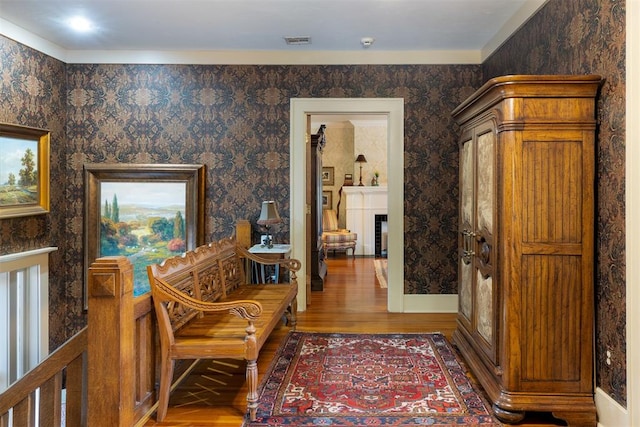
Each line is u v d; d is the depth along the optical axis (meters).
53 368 2.01
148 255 4.62
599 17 2.41
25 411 1.88
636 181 2.07
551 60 3.02
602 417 2.33
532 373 2.41
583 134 2.39
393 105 4.58
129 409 2.20
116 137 4.63
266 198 4.66
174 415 2.51
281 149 4.63
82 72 4.59
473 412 2.51
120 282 2.11
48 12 3.56
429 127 4.59
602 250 2.36
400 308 4.64
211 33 4.05
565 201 2.40
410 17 3.67
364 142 9.29
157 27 3.89
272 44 4.36
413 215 4.62
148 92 4.61
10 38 3.77
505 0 3.36
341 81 4.58
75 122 4.61
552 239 2.40
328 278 6.58
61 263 4.54
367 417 2.44
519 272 2.41
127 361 2.17
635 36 2.07
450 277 4.63
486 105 2.68
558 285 2.40
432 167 4.60
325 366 3.17
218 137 4.64
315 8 3.49
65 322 4.59
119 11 3.54
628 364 2.13
